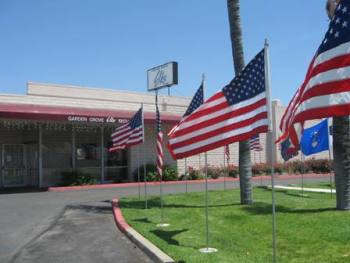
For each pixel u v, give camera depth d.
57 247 10.40
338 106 6.69
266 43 7.65
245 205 14.76
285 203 14.88
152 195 19.11
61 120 24.06
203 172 30.91
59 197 19.83
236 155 33.84
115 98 27.92
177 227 11.60
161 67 29.55
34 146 26.33
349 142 12.66
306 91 7.15
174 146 9.41
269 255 8.61
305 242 9.41
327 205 13.87
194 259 8.38
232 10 15.29
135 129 15.88
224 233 10.66
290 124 8.30
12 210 16.06
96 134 27.89
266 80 7.66
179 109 30.34
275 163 35.09
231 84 8.39
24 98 24.72
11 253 9.92
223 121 8.53
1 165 25.77
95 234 11.76
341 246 8.95
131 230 11.50
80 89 26.77
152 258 9.13
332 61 6.79
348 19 6.68
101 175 27.81
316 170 36.84
